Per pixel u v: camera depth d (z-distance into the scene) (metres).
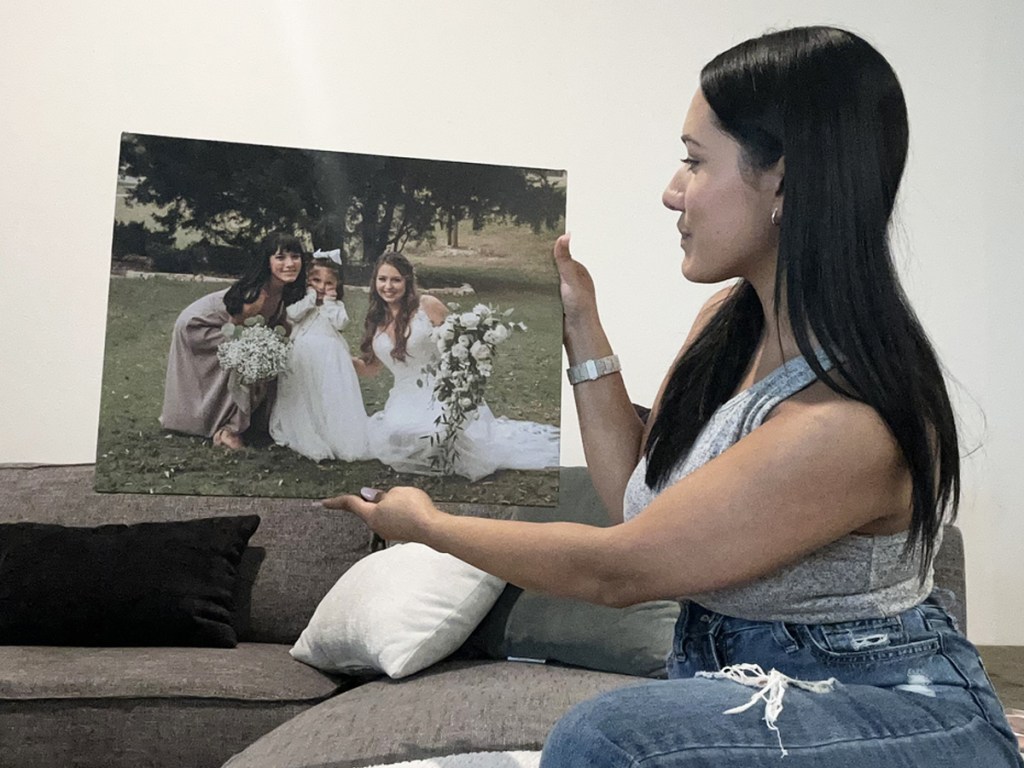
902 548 1.03
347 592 1.98
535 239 1.42
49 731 1.80
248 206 1.37
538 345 1.40
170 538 2.24
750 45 1.11
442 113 3.03
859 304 1.00
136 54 2.92
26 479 2.46
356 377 1.37
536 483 1.39
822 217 1.02
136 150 1.36
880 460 0.97
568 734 0.93
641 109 3.11
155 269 1.35
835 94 1.04
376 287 1.39
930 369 1.02
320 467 1.36
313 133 2.98
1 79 2.87
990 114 3.29
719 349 1.20
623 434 1.41
